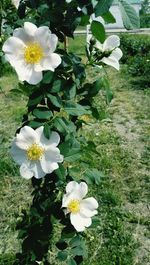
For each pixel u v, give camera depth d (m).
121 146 1.08
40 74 0.29
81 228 0.37
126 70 2.06
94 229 0.70
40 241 0.42
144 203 0.80
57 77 0.35
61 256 0.42
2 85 1.71
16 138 0.33
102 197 0.80
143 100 1.53
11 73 1.85
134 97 1.58
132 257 0.64
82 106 0.37
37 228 0.41
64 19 0.33
